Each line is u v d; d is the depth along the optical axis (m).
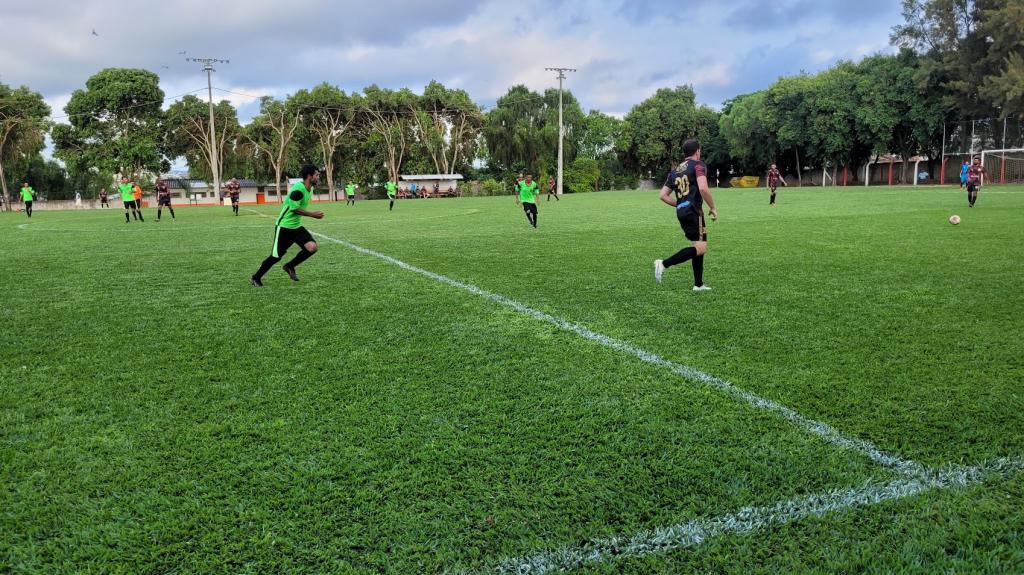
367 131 66.06
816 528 2.48
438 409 3.73
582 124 70.69
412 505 2.70
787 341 5.00
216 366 4.64
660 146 70.81
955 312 5.82
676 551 2.37
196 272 9.41
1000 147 44.97
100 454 3.21
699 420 3.50
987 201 23.06
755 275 8.10
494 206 31.83
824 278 7.75
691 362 4.52
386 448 3.23
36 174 69.88
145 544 2.47
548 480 2.89
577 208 26.48
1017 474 2.84
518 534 2.49
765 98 54.91
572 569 2.29
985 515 2.54
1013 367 4.23
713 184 75.88
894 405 3.63
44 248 13.32
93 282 8.54
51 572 2.32
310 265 9.92
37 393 4.10
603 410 3.67
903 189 40.09
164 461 3.13
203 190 74.81
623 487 2.82
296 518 2.62
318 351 4.98
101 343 5.31
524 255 10.74
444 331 5.54
